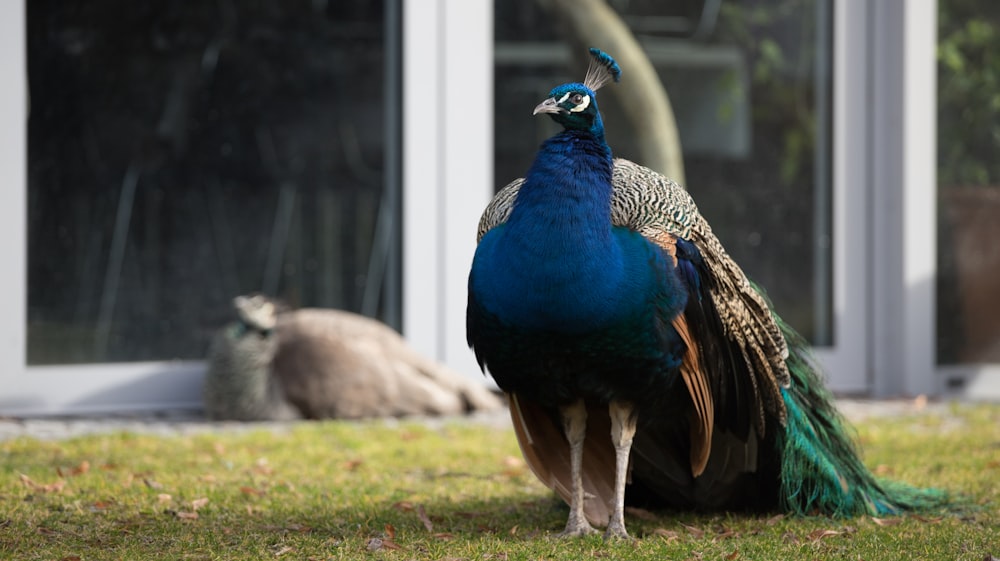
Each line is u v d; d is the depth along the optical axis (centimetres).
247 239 1120
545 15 1175
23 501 705
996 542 622
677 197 634
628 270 593
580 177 589
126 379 1085
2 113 1030
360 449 907
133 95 1080
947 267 1247
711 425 630
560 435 680
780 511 701
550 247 584
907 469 823
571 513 648
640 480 718
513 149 1174
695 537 641
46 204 1058
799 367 709
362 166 1145
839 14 1230
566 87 597
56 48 1055
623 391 615
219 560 582
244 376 1024
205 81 1100
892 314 1241
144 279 1093
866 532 647
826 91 1241
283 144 1123
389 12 1139
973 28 1246
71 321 1071
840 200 1238
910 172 1219
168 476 790
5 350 1043
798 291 1247
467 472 833
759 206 1236
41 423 1027
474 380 1165
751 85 1229
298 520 675
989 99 1252
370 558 591
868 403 1180
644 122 1202
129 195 1085
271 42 1114
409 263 1146
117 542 617
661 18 1205
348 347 1063
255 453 884
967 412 1105
